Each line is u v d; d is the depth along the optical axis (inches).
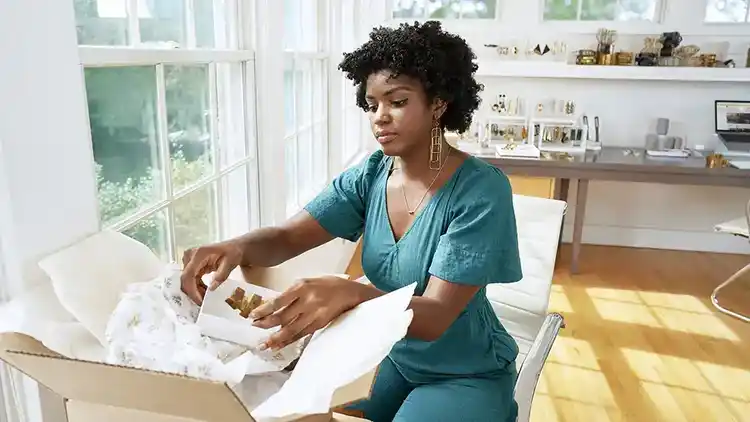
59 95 31.9
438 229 41.1
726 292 131.0
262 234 42.5
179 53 53.5
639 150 148.9
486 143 148.4
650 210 161.6
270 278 42.6
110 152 44.5
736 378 95.0
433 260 39.4
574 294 129.0
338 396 24.4
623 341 107.1
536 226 59.7
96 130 42.4
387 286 44.0
